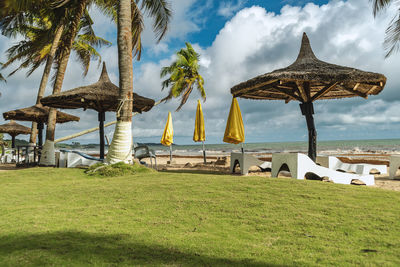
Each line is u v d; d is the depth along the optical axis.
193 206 3.90
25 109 12.67
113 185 5.63
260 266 2.07
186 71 21.73
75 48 16.89
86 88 9.58
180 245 2.50
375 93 8.91
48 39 14.08
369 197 4.28
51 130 11.31
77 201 4.41
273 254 2.31
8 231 2.88
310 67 7.43
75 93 8.91
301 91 7.95
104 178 6.94
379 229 2.94
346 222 3.16
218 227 3.05
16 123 20.36
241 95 9.32
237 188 4.92
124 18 8.50
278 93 10.66
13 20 13.52
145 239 2.65
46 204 4.28
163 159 23.20
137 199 4.38
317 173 7.09
